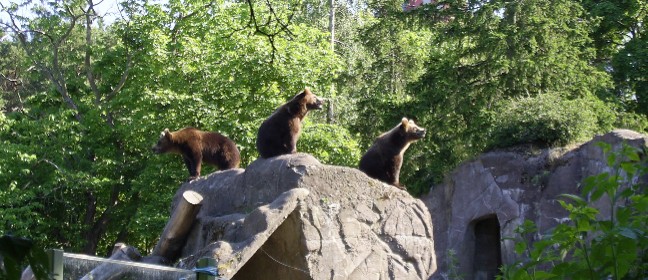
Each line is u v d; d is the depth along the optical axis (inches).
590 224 235.9
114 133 1389.0
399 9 1358.3
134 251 613.0
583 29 1241.4
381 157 748.6
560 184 912.3
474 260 1003.9
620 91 1359.5
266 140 673.0
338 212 577.0
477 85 1184.2
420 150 1161.4
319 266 560.1
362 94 1417.3
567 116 972.6
